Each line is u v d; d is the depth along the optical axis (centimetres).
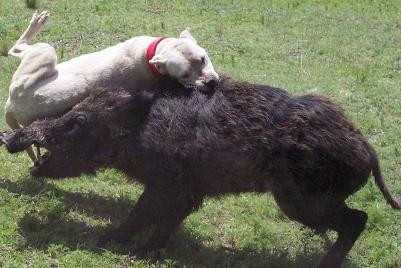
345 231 854
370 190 1083
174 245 899
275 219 1014
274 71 1545
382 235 985
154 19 1798
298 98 855
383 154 1207
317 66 1605
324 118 836
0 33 1638
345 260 913
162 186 848
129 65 910
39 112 909
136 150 852
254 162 837
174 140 841
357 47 1750
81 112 869
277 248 935
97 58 934
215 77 859
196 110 848
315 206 841
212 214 1003
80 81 915
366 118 1345
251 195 1059
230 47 1672
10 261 800
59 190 998
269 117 838
